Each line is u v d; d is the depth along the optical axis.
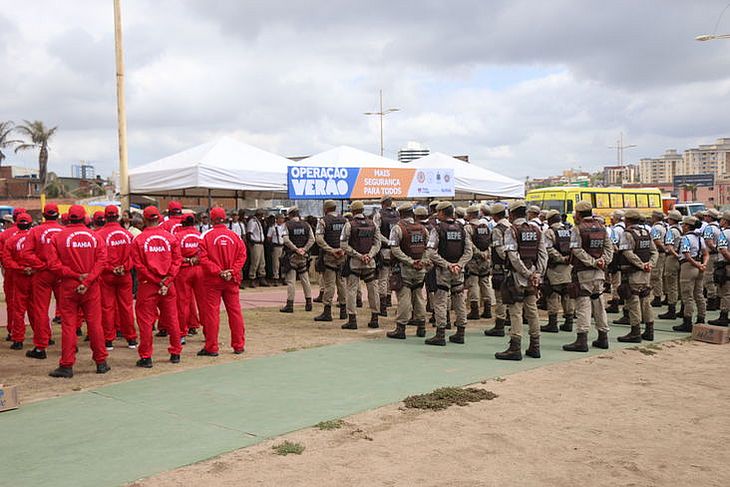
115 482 4.62
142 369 8.23
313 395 6.95
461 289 9.98
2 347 9.78
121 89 16.98
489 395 6.97
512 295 8.80
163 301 8.53
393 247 10.06
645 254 10.05
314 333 10.84
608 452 5.38
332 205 11.95
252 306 14.24
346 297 11.37
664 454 5.36
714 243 11.70
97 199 56.28
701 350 9.82
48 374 7.96
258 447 5.35
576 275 9.53
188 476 4.74
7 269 10.05
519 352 8.81
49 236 8.85
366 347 9.63
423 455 5.23
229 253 8.91
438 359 8.82
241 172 16.72
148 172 16.81
